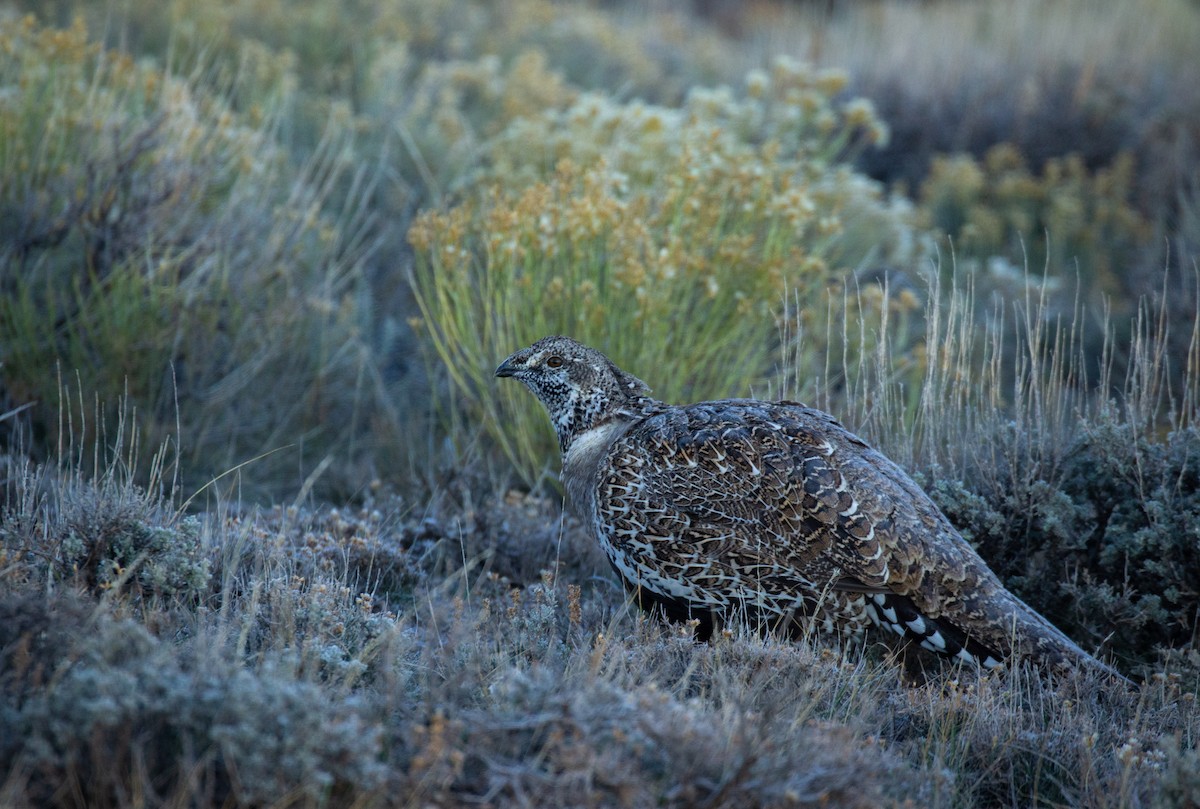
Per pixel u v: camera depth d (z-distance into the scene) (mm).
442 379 23203
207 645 11906
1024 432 17672
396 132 30031
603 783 10055
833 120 30156
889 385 19500
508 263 20391
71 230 21078
